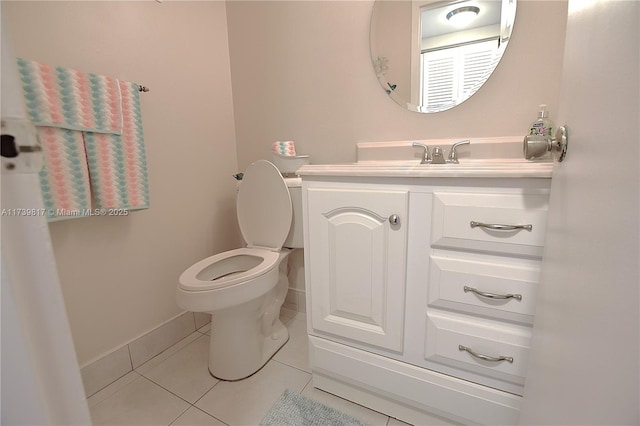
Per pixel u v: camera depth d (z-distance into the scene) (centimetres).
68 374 29
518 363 76
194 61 149
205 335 153
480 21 113
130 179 114
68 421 29
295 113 155
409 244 86
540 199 70
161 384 119
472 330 80
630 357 27
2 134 23
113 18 115
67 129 96
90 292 114
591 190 38
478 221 76
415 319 89
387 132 135
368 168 88
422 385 91
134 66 123
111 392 115
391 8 127
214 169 163
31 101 88
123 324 125
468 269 79
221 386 117
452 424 92
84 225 111
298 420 100
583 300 38
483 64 114
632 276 28
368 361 98
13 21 91
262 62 159
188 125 147
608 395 30
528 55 107
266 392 113
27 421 26
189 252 152
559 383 44
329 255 98
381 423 98
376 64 132
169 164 140
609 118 34
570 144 48
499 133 115
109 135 107
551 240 56
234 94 171
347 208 93
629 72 30
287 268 169
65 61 103
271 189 136
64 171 96
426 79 124
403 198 84
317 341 107
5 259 24
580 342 38
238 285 107
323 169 95
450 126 123
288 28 149
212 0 157
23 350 25
